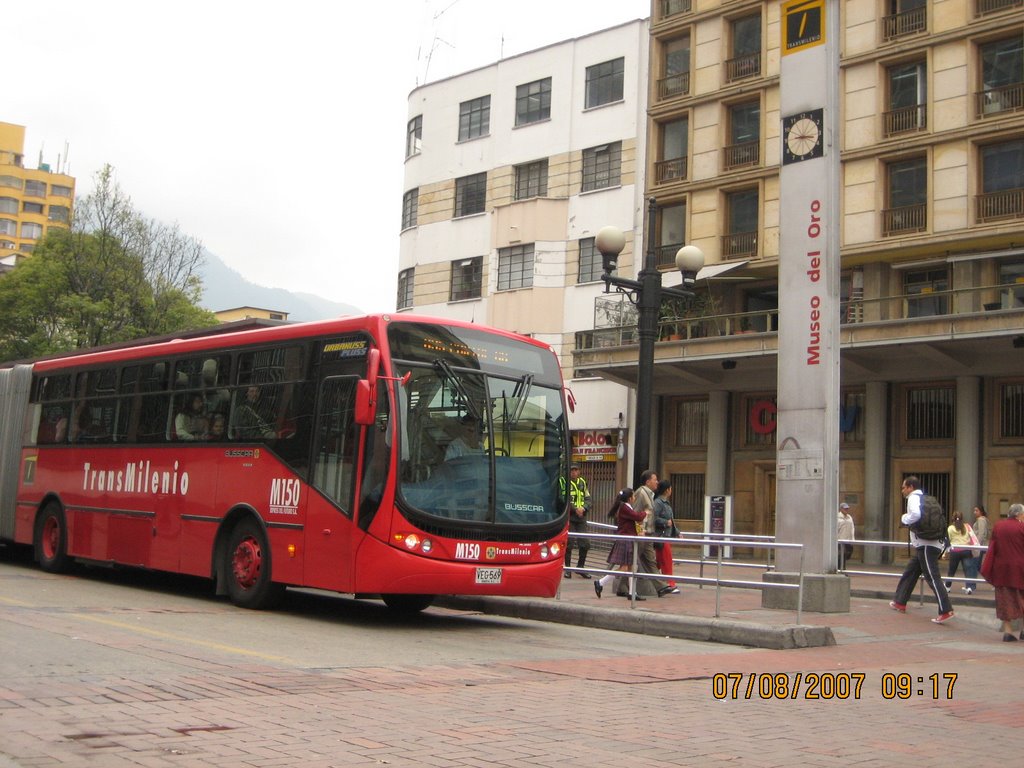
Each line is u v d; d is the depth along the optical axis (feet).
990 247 95.09
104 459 52.80
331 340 40.70
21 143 396.16
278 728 20.42
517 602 47.34
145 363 51.44
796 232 52.21
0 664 25.94
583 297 126.72
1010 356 91.25
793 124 53.01
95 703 21.89
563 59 132.46
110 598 45.21
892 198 101.35
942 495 96.48
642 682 28.55
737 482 109.91
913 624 46.91
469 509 38.91
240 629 36.37
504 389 41.14
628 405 119.75
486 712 23.25
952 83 97.40
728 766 19.15
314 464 40.14
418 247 144.87
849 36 104.32
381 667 29.19
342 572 37.91
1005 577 42.96
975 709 26.96
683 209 119.14
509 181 135.44
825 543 49.39
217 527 44.42
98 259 158.30
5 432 61.67
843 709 26.32
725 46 115.65
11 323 160.04
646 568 52.65
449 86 144.77
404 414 38.11
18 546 63.57
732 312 112.37
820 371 50.49
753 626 38.45
